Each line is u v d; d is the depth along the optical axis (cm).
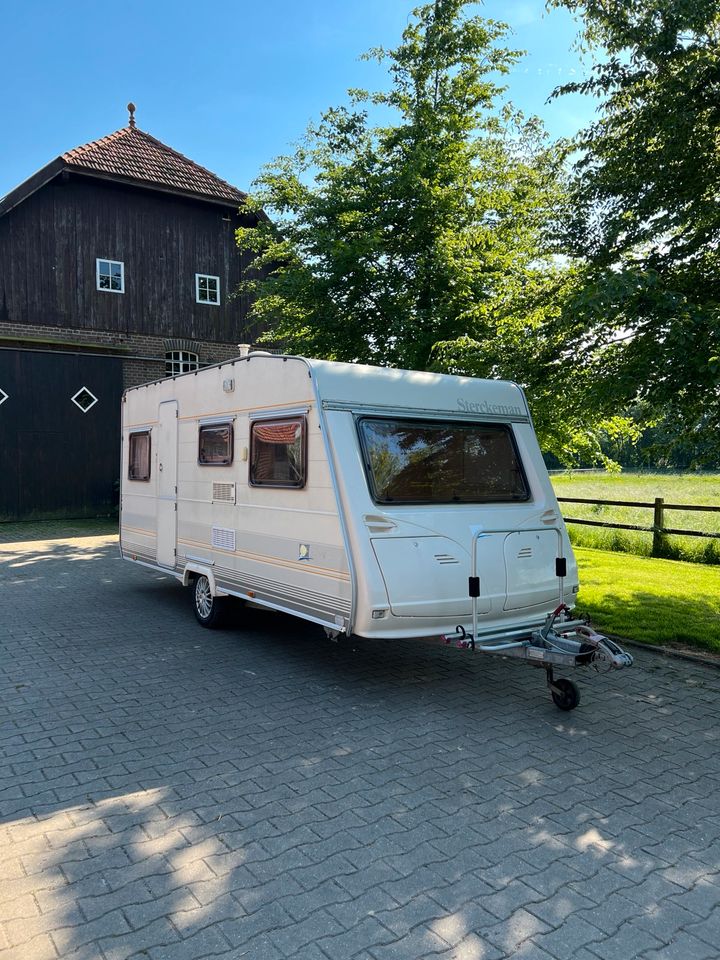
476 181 1091
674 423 693
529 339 701
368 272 1071
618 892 294
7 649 640
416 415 561
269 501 593
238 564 645
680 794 380
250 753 424
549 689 539
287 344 1227
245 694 529
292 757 419
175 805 360
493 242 1058
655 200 652
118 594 893
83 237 1695
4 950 253
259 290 1216
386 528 507
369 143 1146
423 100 1109
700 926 273
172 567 779
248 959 252
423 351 1041
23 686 539
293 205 1161
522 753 430
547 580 573
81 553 1205
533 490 604
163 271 1805
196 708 498
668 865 314
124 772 396
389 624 496
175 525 770
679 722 483
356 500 504
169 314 1812
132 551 890
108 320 1728
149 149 1866
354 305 1120
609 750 436
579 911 281
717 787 389
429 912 279
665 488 2188
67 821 343
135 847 321
